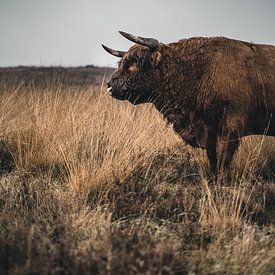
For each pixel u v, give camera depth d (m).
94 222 18.30
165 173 24.44
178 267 15.13
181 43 24.91
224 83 23.38
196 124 24.64
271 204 21.84
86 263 14.73
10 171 24.86
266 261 15.82
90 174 22.30
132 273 14.29
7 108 30.67
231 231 18.22
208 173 24.62
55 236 17.30
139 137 25.08
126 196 20.62
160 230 18.20
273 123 24.11
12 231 17.22
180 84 24.39
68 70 91.06
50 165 24.31
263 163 25.75
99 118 29.30
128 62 25.14
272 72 23.56
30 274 14.15
